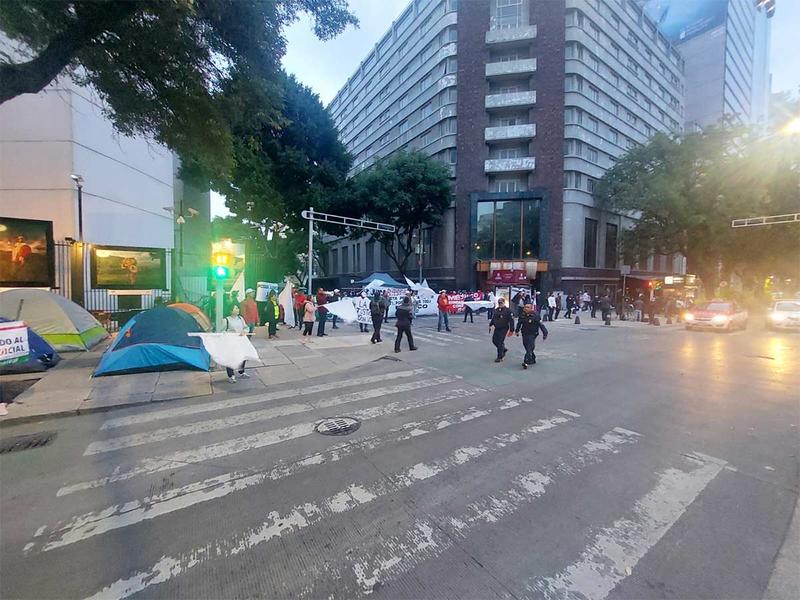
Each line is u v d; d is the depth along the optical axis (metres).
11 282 11.25
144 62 7.69
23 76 6.38
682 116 50.09
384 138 48.41
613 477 4.01
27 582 2.55
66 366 8.87
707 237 30.28
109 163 16.27
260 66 8.62
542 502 3.54
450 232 36.66
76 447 4.74
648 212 31.72
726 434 5.20
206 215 28.75
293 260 33.62
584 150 34.53
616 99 37.66
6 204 14.06
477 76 34.53
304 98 31.09
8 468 4.20
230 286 14.91
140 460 4.38
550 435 5.13
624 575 2.63
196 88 8.25
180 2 5.97
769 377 8.59
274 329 14.27
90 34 6.68
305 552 2.86
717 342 14.48
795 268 33.09
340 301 15.84
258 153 28.06
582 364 9.93
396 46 45.09
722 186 28.56
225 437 5.03
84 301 14.06
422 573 2.65
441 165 33.34
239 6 7.24
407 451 4.62
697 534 3.08
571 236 33.66
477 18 34.47
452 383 7.91
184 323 9.00
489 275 33.56
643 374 8.81
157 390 7.09
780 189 27.50
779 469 4.20
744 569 2.68
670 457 4.48
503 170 34.03
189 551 2.86
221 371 8.56
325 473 4.07
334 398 6.80
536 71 33.38
